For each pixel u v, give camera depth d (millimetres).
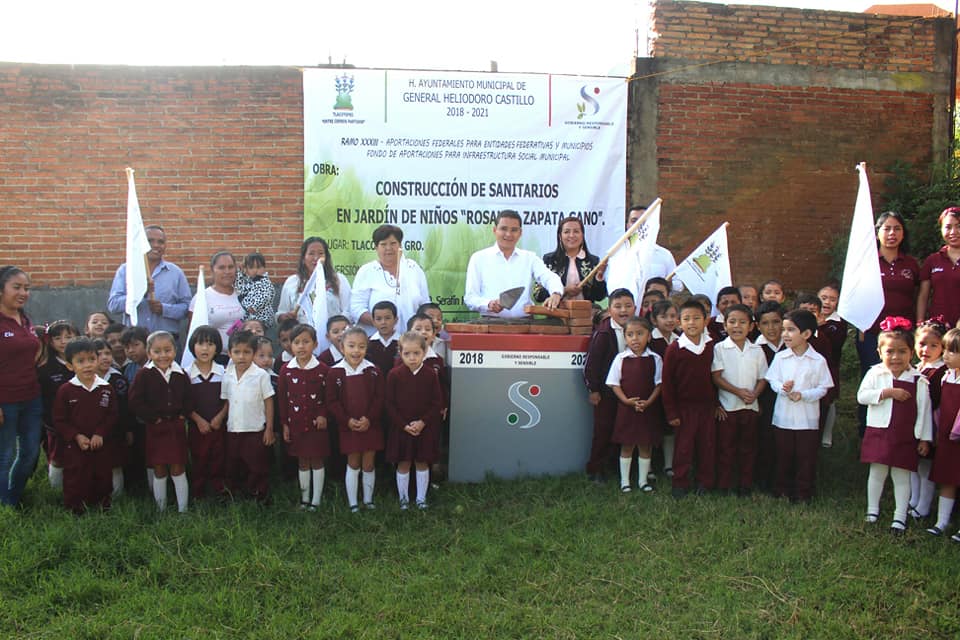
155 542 4434
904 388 4684
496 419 5656
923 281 5902
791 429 5172
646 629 3680
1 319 4855
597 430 5555
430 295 7867
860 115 8516
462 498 5273
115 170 7688
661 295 6023
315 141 7688
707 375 5234
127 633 3611
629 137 8086
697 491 5312
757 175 8328
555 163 7906
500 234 6129
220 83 7727
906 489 4688
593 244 8008
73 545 4375
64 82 7602
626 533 4676
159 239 6547
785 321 5227
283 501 5184
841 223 8500
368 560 4383
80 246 7680
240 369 5152
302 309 6402
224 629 3650
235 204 7785
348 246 7785
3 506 4758
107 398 4965
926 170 8672
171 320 6652
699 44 8203
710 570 4227
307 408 5059
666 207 8180
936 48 8656
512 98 7820
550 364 5691
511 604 3889
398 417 5082
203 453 5125
